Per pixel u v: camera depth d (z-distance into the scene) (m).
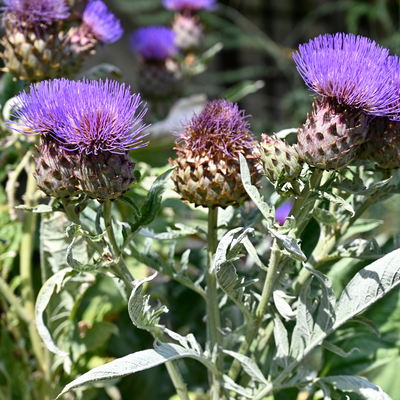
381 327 0.60
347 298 0.47
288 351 0.49
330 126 0.43
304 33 1.93
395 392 0.68
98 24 0.65
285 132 0.52
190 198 0.48
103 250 0.47
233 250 0.43
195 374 0.73
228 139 0.47
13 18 0.60
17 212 0.66
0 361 0.64
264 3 1.97
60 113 0.44
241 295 0.47
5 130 0.62
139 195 0.76
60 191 0.45
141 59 1.06
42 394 0.65
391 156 0.47
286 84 1.94
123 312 0.77
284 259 0.47
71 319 0.63
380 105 0.44
